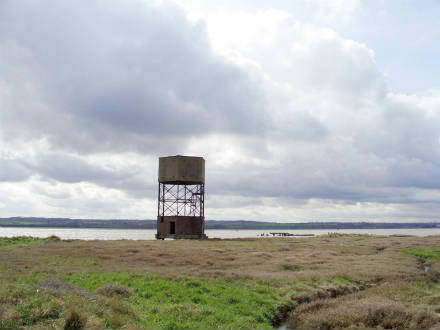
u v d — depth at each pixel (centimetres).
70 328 1170
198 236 7200
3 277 2025
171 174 7262
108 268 2747
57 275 2306
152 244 5062
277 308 1866
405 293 2256
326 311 1755
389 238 7631
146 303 1695
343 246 5466
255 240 6900
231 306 1778
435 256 4350
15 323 1156
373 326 1576
